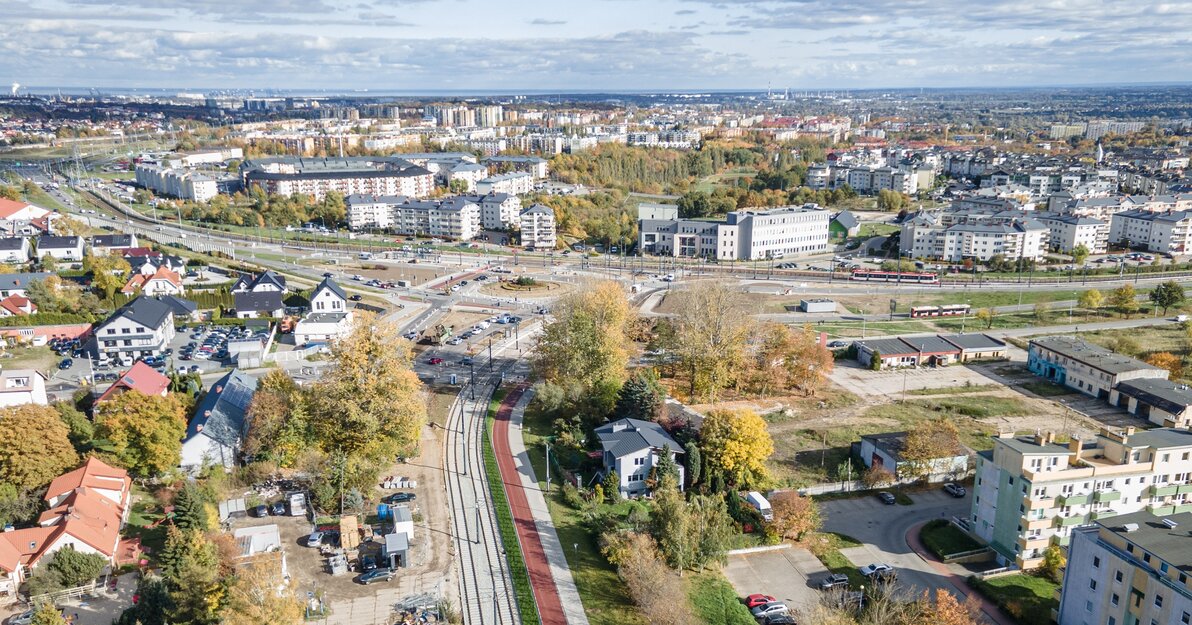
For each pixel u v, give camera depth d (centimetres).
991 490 12181
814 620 9594
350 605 10212
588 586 10900
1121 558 9500
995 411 17562
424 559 11306
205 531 10938
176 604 9381
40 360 19088
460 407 17125
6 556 10162
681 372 19300
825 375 19388
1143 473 11781
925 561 11969
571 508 12962
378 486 13350
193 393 16388
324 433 13188
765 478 13875
